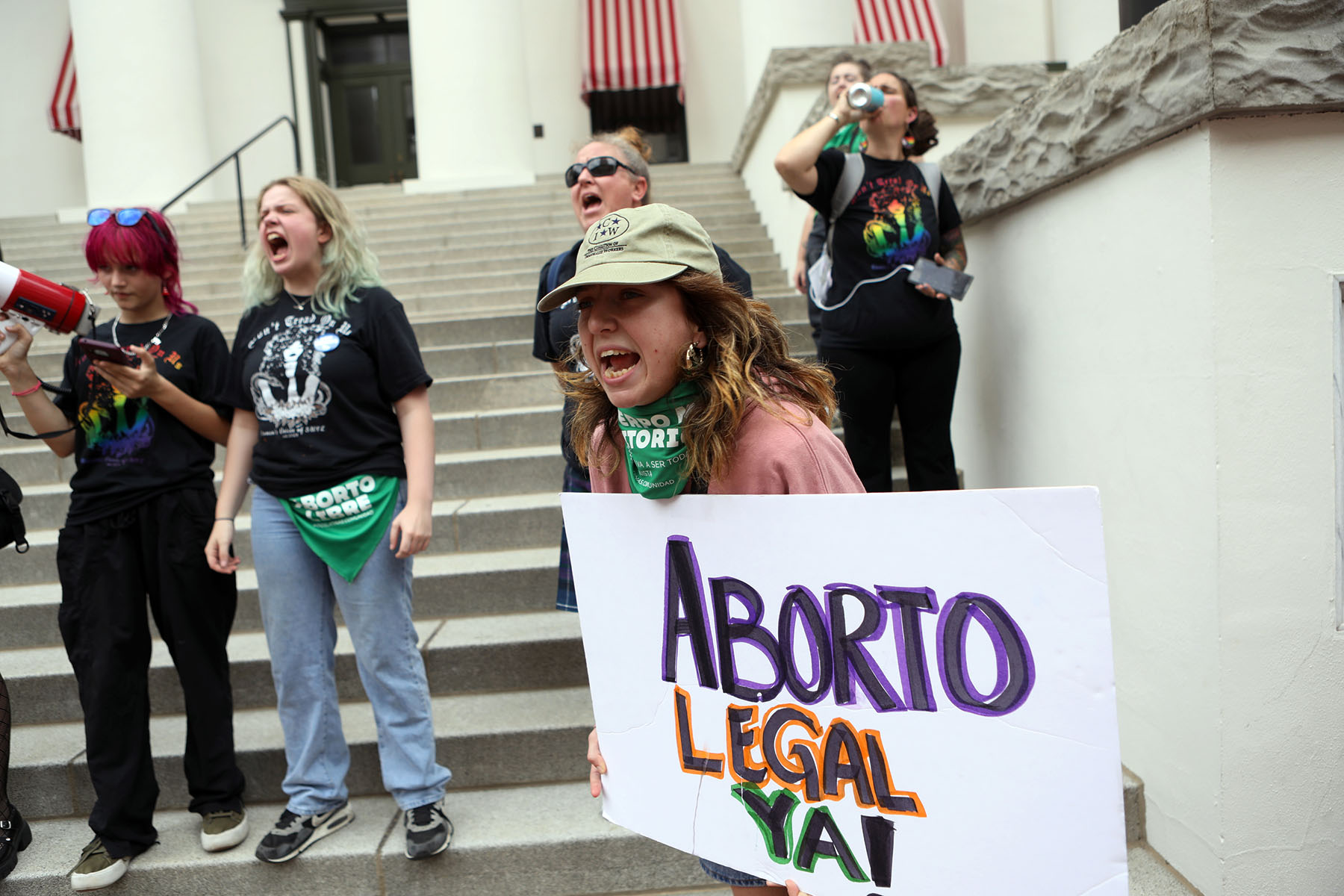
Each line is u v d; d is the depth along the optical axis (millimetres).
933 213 2943
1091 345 2600
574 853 2463
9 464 4426
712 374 1285
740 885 1482
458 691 3152
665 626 1415
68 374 2508
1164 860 2348
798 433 1320
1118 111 2273
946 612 1207
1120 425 2457
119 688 2402
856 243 2914
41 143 12016
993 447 3381
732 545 1342
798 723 1315
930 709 1227
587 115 12367
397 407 2383
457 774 2814
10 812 2514
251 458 2473
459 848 2443
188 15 10312
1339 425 2045
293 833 2443
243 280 2463
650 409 1343
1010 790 1186
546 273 2590
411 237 7598
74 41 10062
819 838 1308
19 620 3473
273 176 12445
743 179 8258
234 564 2404
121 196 9953
